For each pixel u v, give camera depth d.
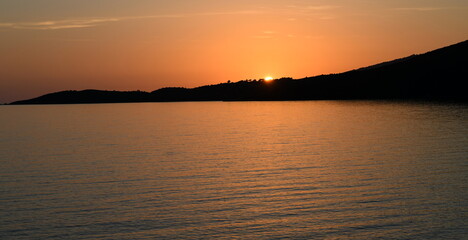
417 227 17.31
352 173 26.77
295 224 18.00
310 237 16.69
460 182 23.67
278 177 26.19
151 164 31.50
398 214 18.81
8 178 27.17
